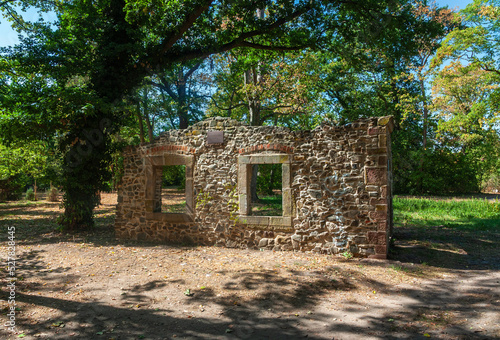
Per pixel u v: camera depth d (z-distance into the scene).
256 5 9.12
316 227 6.53
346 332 3.40
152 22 9.22
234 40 10.08
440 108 20.58
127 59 9.38
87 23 8.80
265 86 15.41
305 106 15.95
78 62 8.59
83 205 9.30
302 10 8.90
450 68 17.39
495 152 22.97
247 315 3.84
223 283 4.86
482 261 6.20
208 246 7.31
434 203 15.30
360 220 6.20
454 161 23.23
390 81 20.89
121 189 8.42
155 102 16.36
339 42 10.59
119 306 4.11
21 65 8.17
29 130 8.80
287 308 4.02
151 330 3.48
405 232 9.28
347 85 18.75
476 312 3.86
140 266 5.75
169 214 7.80
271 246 6.86
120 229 8.38
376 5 9.02
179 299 4.32
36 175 15.23
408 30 9.59
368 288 4.67
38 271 5.51
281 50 10.57
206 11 9.48
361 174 6.22
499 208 13.21
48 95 8.17
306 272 5.27
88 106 7.68
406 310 3.96
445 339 3.21
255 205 14.37
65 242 7.79
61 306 4.10
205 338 3.31
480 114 16.98
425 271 5.45
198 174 7.59
